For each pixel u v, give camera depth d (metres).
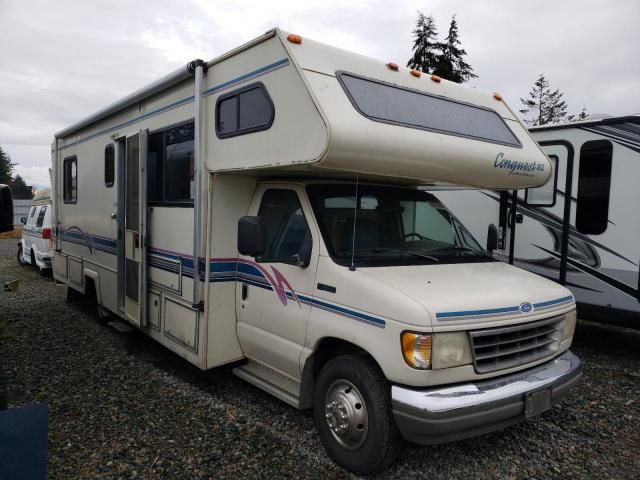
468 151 3.96
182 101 4.83
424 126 3.79
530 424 4.23
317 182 4.13
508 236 6.94
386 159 3.47
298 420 4.17
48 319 7.52
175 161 4.94
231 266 4.50
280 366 4.09
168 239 5.05
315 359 3.80
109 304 6.49
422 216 4.44
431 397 3.00
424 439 3.02
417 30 23.00
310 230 3.83
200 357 4.47
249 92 3.93
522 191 6.86
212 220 4.38
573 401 4.73
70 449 3.68
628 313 5.91
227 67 4.18
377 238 4.02
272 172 4.22
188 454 3.62
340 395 3.45
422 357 2.99
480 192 7.29
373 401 3.23
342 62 3.75
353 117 3.36
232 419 4.16
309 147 3.32
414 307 3.03
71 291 8.55
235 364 4.81
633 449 3.86
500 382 3.26
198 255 4.45
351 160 3.33
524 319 3.38
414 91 4.09
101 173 6.64
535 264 6.75
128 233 5.78
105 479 3.31
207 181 4.40
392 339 3.10
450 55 22.81
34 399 4.55
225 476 3.36
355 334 3.33
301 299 3.79
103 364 5.50
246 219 3.71
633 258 5.86
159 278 5.25
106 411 4.30
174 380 5.02
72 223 7.85
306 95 3.36
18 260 14.62
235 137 4.05
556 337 3.70
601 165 6.12
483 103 4.77
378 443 3.21
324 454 3.64
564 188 6.46
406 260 3.87
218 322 4.46
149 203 5.45
